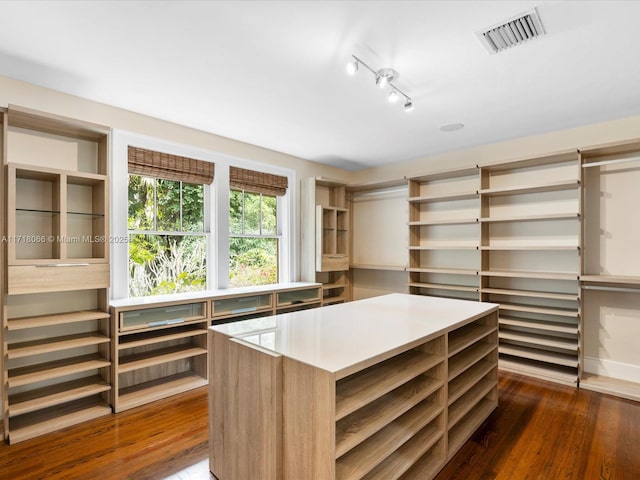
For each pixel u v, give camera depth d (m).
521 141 3.71
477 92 2.60
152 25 1.81
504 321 3.49
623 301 3.15
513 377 3.27
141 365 2.70
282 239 4.49
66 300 2.65
